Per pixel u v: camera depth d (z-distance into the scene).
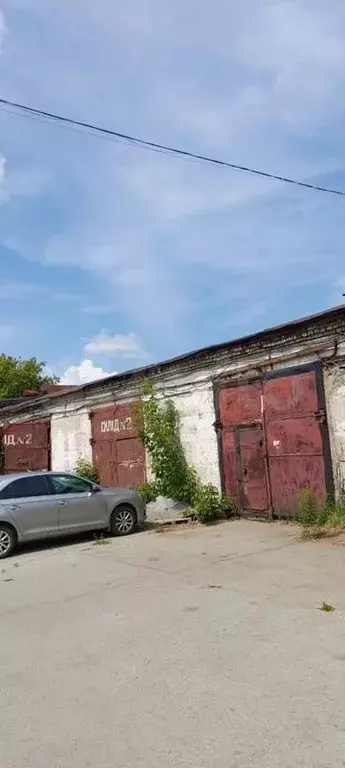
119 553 11.23
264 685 4.76
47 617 7.30
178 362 16.70
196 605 7.20
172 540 12.19
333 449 12.20
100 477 20.47
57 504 12.67
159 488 16.55
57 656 5.86
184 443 16.53
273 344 13.71
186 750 3.88
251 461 14.26
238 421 14.68
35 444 24.97
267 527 12.80
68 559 11.13
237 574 8.66
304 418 12.86
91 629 6.63
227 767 3.65
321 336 12.55
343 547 9.95
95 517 13.12
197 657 5.48
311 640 5.68
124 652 5.79
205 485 15.29
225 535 12.22
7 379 43.81
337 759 3.64
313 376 12.66
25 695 4.97
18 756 3.97
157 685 4.93
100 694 4.86
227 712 4.35
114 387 19.94
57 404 23.75
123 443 19.36
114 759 3.84
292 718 4.18
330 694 4.51
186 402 16.55
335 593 7.25
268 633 5.96
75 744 4.07
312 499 12.38
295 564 8.98
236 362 14.88
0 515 11.97
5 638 6.60
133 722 4.32
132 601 7.65
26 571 10.45
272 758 3.70
